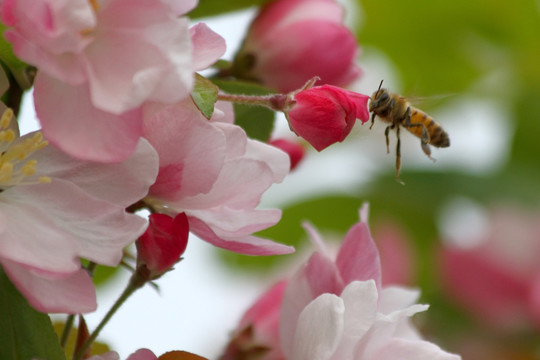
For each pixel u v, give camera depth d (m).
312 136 0.43
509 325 0.60
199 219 0.42
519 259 0.60
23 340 0.41
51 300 0.40
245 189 0.42
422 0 0.61
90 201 0.40
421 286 0.61
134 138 0.40
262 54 0.48
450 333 0.60
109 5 0.40
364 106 0.42
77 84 0.39
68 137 0.40
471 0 0.61
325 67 0.48
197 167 0.42
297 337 0.44
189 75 0.39
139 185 0.41
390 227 0.61
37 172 0.41
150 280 0.42
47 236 0.40
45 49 0.39
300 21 0.48
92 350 0.46
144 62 0.39
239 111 0.46
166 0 0.40
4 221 0.40
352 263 0.44
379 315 0.43
